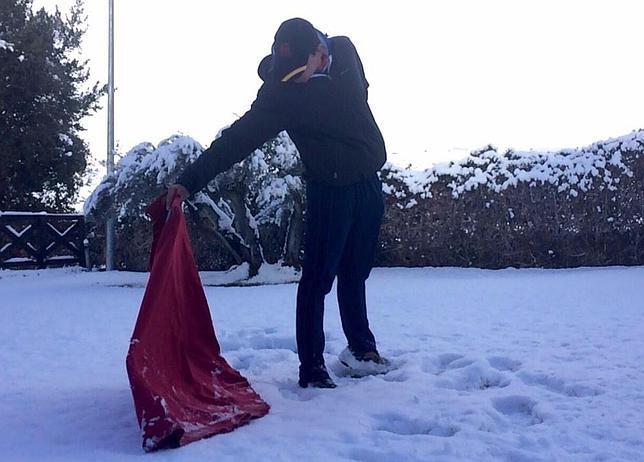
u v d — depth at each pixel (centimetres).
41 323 661
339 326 581
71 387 389
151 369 300
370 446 285
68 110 1958
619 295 739
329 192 378
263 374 424
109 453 281
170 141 1020
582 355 441
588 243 1146
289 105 354
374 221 401
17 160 1877
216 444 288
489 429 308
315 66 357
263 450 281
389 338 523
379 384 382
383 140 397
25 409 344
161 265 316
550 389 373
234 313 686
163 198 347
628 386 361
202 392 321
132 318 679
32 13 1956
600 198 1140
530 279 970
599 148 1155
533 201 1158
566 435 292
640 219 1131
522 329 546
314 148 370
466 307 682
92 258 1513
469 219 1186
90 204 1079
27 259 1503
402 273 1145
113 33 1462
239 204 1062
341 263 411
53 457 278
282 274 1082
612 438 289
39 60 1880
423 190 1205
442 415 324
